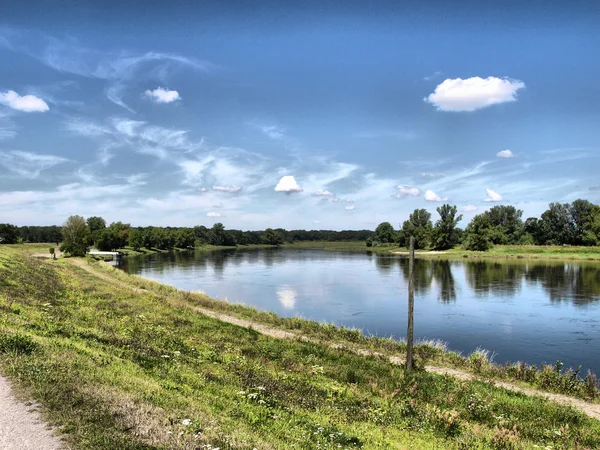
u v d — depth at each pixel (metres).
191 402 8.27
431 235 126.62
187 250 159.12
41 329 12.55
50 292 25.05
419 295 42.84
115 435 6.07
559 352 22.97
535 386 15.81
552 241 125.31
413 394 13.16
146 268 75.94
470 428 10.37
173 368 11.31
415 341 24.30
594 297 40.53
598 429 11.27
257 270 72.19
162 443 6.11
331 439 7.89
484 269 69.25
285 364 15.62
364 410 10.77
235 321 24.88
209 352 15.30
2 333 10.12
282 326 24.52
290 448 7.03
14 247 98.88
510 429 10.54
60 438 5.88
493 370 17.34
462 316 32.34
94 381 8.13
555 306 36.16
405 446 8.48
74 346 10.76
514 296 41.47
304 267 78.44
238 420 7.98
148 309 24.08
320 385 13.11
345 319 31.61
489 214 143.50
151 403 7.60
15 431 5.93
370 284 51.78
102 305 23.27
